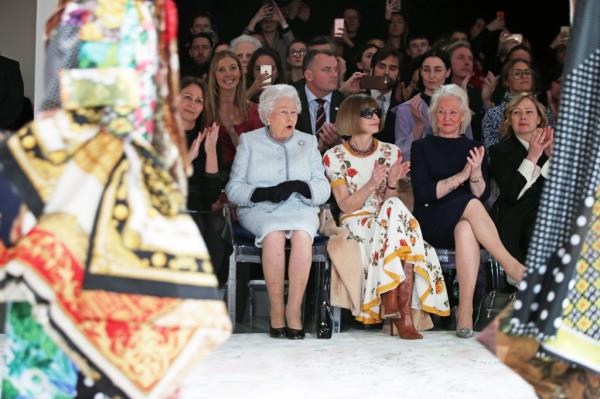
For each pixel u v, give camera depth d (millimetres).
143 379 6012
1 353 10891
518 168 14781
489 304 14695
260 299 15906
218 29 20484
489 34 21031
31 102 17828
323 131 15570
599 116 6613
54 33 6348
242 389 10078
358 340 13492
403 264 13906
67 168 6117
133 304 6000
